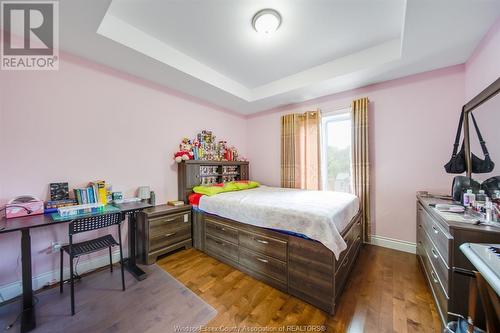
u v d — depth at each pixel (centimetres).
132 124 266
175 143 315
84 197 213
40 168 199
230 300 178
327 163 350
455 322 119
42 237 200
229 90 320
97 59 226
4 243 182
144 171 278
